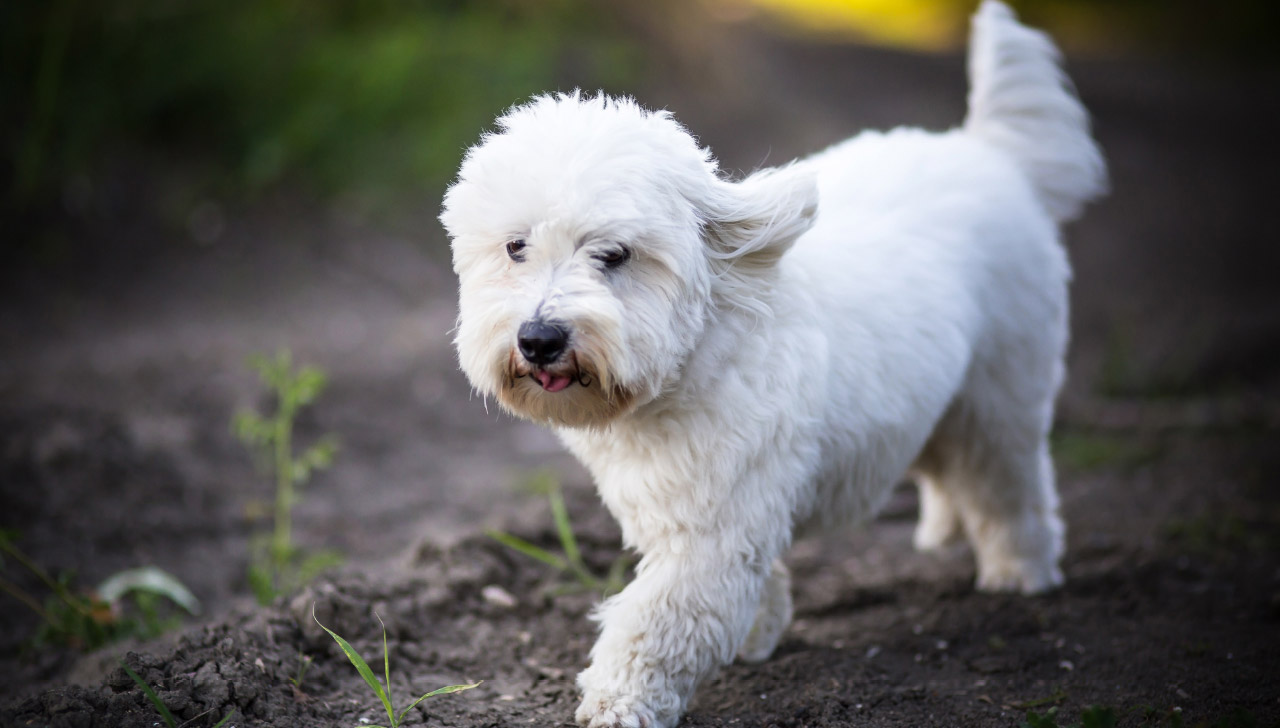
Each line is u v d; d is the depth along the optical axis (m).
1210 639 3.90
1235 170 15.00
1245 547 4.85
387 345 8.09
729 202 3.21
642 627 3.16
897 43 22.48
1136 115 17.92
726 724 3.35
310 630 3.68
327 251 9.77
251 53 11.09
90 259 9.05
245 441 6.48
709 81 14.17
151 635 4.22
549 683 3.69
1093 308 9.85
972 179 4.09
